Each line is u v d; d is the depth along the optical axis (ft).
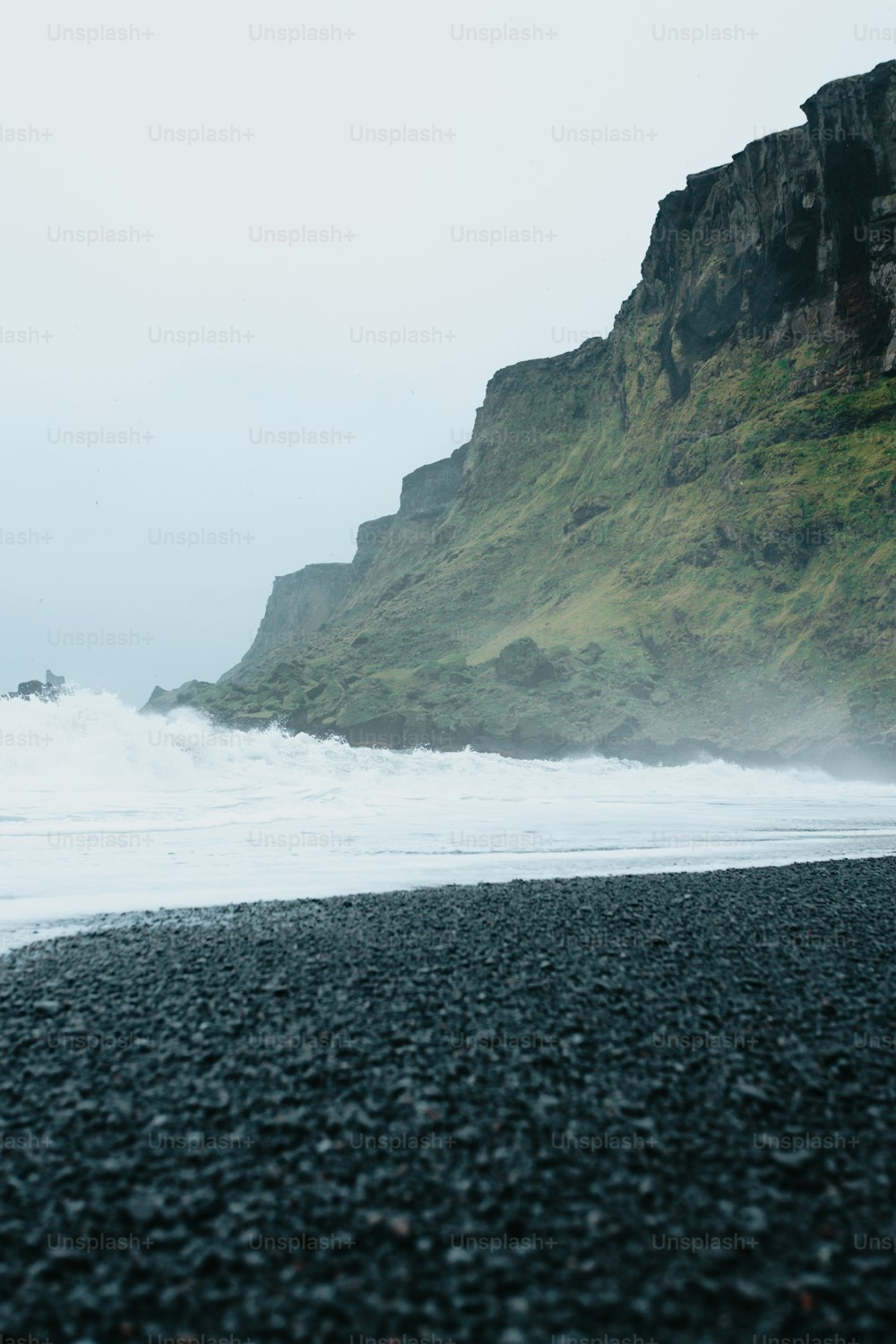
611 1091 11.84
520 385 453.99
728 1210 9.12
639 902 24.44
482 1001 15.37
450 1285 7.83
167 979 16.43
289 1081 11.82
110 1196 9.05
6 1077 11.93
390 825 46.88
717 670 229.45
